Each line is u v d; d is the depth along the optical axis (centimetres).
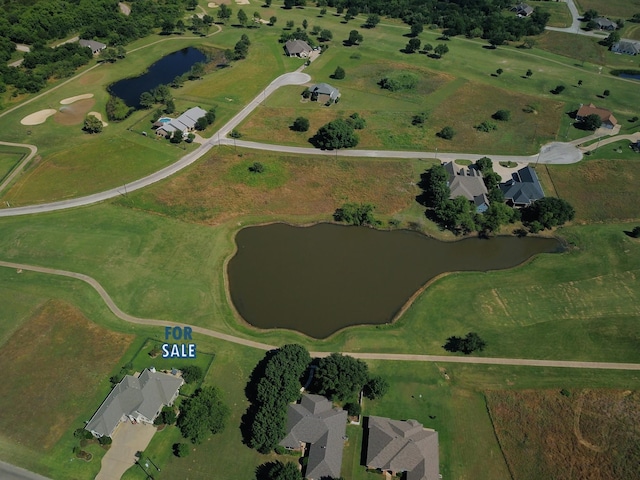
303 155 17088
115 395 9350
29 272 12431
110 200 14875
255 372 10262
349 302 11962
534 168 16838
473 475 8662
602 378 10225
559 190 15850
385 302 12000
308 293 12169
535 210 14412
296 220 14462
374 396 9700
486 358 10650
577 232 14238
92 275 12394
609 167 16875
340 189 15612
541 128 19138
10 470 8581
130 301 11750
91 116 17962
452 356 10712
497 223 13925
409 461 8450
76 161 16550
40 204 14688
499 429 9344
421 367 10462
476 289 12381
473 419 9512
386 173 16338
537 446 9062
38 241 13338
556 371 10381
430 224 14425
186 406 9281
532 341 11019
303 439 8781
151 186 15450
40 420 9338
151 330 11081
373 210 14825
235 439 9075
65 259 12825
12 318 11269
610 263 13125
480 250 13700
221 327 11225
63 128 18425
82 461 8706
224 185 15612
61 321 11219
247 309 11706
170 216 14362
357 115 18950
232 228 14088
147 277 12388
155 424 9244
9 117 19038
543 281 12606
